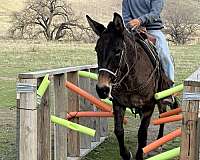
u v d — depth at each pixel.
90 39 53.12
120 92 7.51
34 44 42.66
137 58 7.49
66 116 8.03
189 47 44.28
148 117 8.07
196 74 6.00
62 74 7.93
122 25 6.78
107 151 9.70
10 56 31.70
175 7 60.88
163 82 8.39
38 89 6.47
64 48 38.59
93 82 9.80
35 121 6.30
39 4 56.78
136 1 8.61
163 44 8.71
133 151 9.80
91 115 8.31
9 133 11.30
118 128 7.77
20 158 6.32
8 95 16.94
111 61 6.69
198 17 57.78
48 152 6.99
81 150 9.31
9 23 63.31
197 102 5.31
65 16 56.16
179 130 6.18
